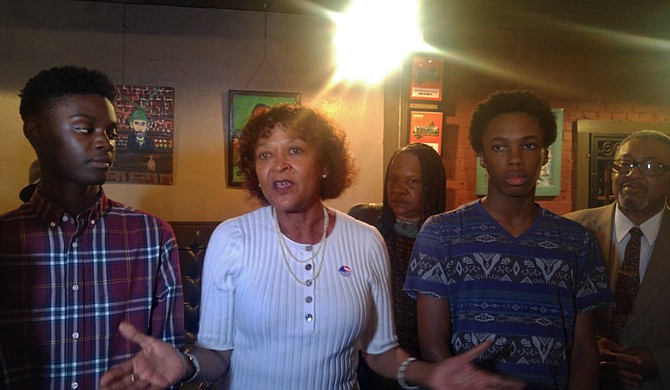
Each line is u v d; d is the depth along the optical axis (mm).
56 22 3301
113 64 3373
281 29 3561
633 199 1920
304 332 1295
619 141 3883
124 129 3377
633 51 3910
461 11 3592
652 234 1943
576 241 1604
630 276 1935
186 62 3465
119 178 3375
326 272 1348
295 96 3559
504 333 1517
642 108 3928
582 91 3898
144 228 1649
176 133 3467
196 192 3496
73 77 1507
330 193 1476
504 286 1539
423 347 1574
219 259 1353
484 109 1667
